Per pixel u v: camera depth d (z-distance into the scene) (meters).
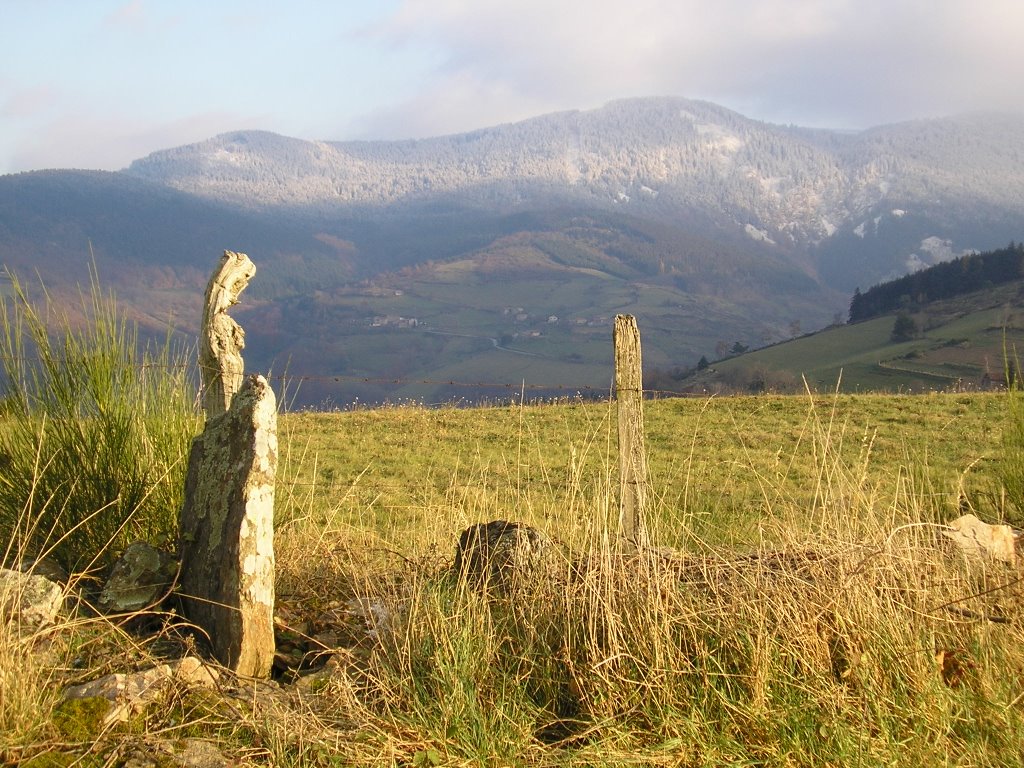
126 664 4.64
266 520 4.98
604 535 5.49
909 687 4.38
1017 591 5.21
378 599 5.72
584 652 4.75
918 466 11.16
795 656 4.52
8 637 4.29
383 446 18.27
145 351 6.89
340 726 4.21
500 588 5.52
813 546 5.63
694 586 5.22
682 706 4.35
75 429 6.29
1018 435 9.12
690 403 25.16
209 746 3.99
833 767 3.93
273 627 5.10
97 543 6.10
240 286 6.01
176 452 6.50
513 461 16.09
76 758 3.80
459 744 4.06
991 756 3.97
